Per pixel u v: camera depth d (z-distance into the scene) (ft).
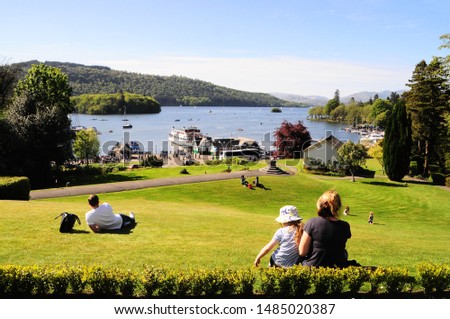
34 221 57.16
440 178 207.21
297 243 29.99
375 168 259.39
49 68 250.78
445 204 156.25
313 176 213.25
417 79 237.25
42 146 187.73
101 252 40.32
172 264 36.45
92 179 197.06
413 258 45.16
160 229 56.44
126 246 43.37
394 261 42.24
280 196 158.51
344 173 221.46
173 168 235.40
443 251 53.26
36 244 43.06
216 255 40.68
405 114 204.85
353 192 175.22
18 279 28.40
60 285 28.55
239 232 59.16
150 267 29.91
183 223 65.10
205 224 65.92
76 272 28.78
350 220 123.03
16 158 186.80
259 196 156.15
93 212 51.08
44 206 78.38
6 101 226.99
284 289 28.45
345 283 28.84
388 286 29.55
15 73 225.97
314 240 28.37
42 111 197.57
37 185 187.83
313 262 28.81
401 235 79.05
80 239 46.16
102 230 51.88
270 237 55.67
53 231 50.44
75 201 131.44
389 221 125.90
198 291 28.50
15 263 35.78
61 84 249.55
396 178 207.10
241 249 44.32
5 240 44.65
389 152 205.98
